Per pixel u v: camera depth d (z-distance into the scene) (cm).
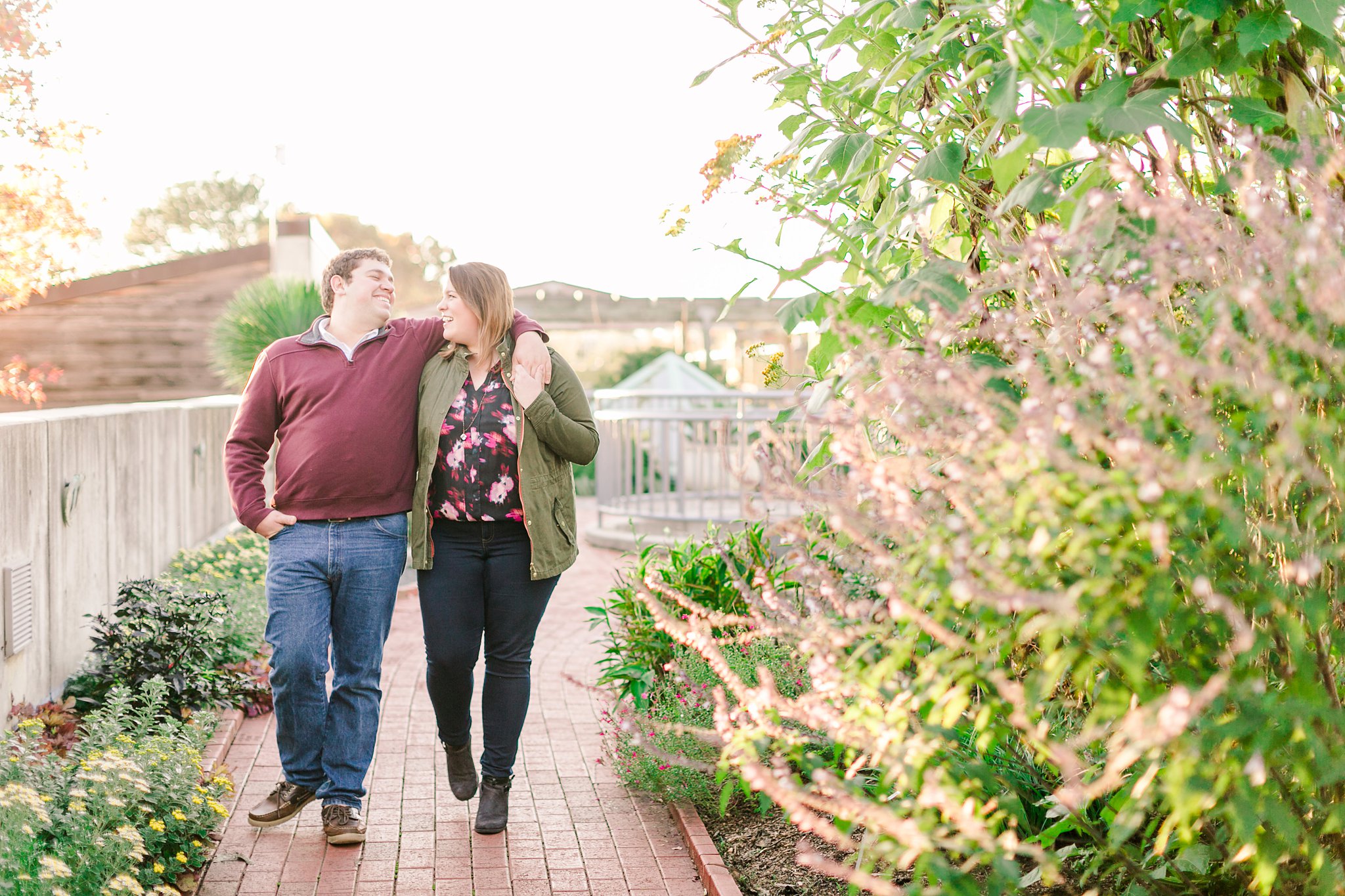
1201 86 229
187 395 1414
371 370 371
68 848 288
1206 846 207
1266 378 164
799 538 209
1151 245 180
